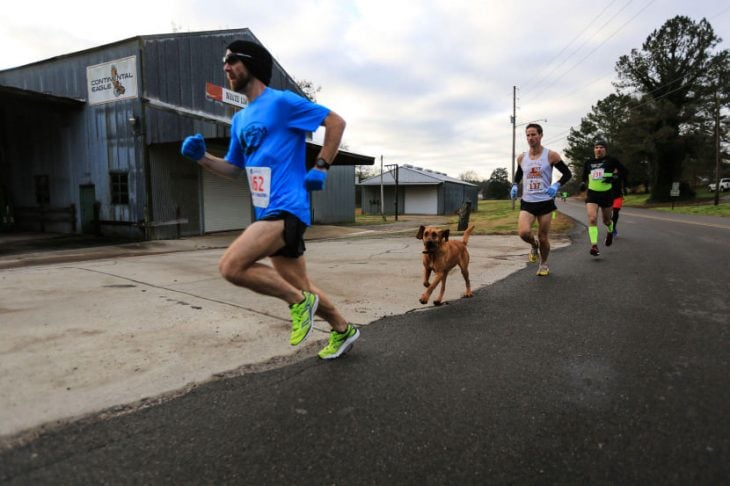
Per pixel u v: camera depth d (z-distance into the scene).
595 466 1.92
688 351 3.21
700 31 36.94
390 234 14.70
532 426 2.24
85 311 4.37
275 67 16.59
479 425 2.26
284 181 2.67
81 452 2.02
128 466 1.92
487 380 2.79
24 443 2.08
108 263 7.81
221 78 13.86
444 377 2.84
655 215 22.97
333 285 5.68
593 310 4.32
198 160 2.99
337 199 23.45
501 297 4.95
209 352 3.27
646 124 39.12
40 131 14.02
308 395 2.61
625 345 3.36
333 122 2.70
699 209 29.36
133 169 12.05
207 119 11.35
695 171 47.19
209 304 4.66
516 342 3.47
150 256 9.01
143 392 2.62
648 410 2.38
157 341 3.50
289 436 2.17
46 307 4.52
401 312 4.39
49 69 13.52
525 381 2.77
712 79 36.44
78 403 2.47
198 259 8.43
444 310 4.46
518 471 1.89
